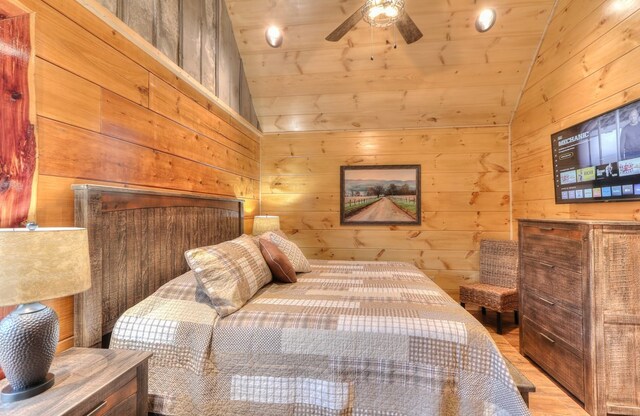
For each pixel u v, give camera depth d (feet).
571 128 8.14
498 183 12.16
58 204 4.45
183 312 5.19
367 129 12.85
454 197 12.38
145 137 6.26
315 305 5.53
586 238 5.99
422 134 12.57
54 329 3.35
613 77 6.88
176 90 7.34
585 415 5.93
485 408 4.28
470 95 11.34
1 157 3.77
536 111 10.12
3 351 3.07
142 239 5.73
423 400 4.40
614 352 5.79
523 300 8.37
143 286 5.73
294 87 11.71
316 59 10.77
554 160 8.91
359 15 7.04
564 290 6.66
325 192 13.09
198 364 4.74
